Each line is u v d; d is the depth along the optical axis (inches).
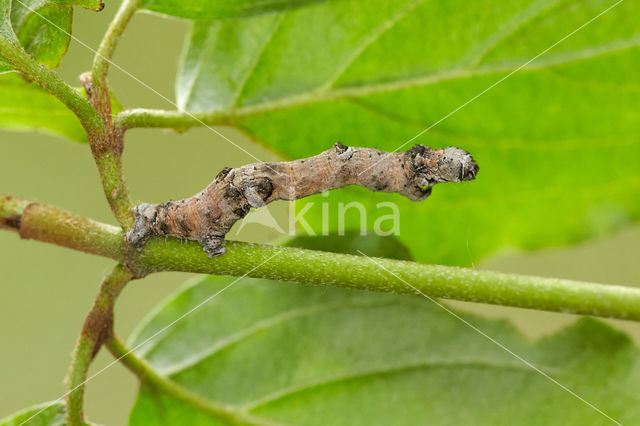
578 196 8.5
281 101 8.0
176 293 8.2
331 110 8.0
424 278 7.5
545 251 8.7
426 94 8.1
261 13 7.8
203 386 8.0
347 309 8.1
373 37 8.0
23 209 7.5
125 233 7.5
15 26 7.6
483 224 8.5
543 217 8.6
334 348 8.1
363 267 7.5
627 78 8.1
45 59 7.6
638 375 8.0
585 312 7.5
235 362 8.1
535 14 8.0
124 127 7.6
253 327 8.1
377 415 8.0
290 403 8.0
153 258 7.5
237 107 8.0
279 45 8.0
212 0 7.7
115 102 7.7
